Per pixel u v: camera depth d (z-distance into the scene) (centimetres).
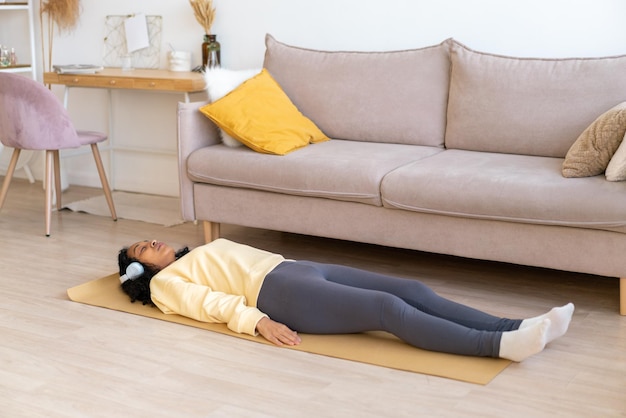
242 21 444
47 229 400
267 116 365
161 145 484
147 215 442
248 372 249
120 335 278
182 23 461
